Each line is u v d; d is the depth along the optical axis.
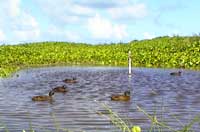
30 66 57.97
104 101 22.75
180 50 62.38
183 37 76.88
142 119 16.84
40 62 63.41
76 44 88.06
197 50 56.72
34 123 16.20
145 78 37.62
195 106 20.52
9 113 18.58
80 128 15.25
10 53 66.94
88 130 14.91
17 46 79.06
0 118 17.28
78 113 18.58
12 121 16.62
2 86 30.97
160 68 51.62
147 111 19.06
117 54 65.62
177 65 54.72
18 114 18.33
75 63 65.31
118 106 20.83
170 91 27.34
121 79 36.94
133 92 26.97
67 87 30.45
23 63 61.06
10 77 39.00
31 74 42.94
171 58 56.56
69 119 17.06
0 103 21.84
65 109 19.84
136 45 77.38
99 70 48.94
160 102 22.11
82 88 29.70
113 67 54.75
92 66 57.53
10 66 55.12
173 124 15.68
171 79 36.25
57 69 51.28
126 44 82.50
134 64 59.97
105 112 18.91
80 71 47.47
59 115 18.08
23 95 25.61
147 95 25.28
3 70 43.59
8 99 23.53
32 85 31.91
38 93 26.86
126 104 21.50
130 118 17.11
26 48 76.44
